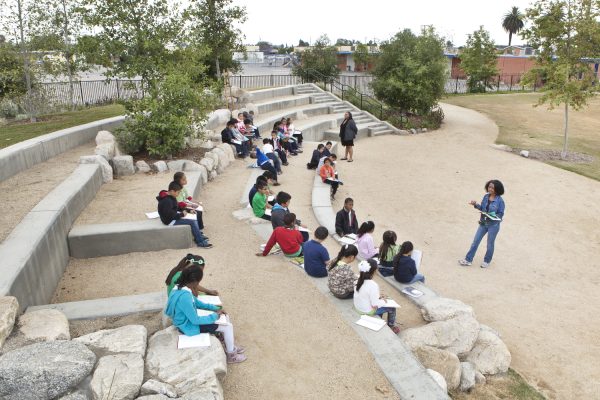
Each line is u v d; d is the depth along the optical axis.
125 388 5.07
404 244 8.68
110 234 9.27
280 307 7.47
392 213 14.00
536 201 15.51
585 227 13.48
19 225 8.00
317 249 8.36
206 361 5.60
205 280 8.37
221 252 9.59
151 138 14.25
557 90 20.47
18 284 6.44
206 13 22.92
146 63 16.16
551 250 11.94
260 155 15.59
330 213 12.34
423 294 8.39
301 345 6.53
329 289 7.98
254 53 73.06
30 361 5.13
